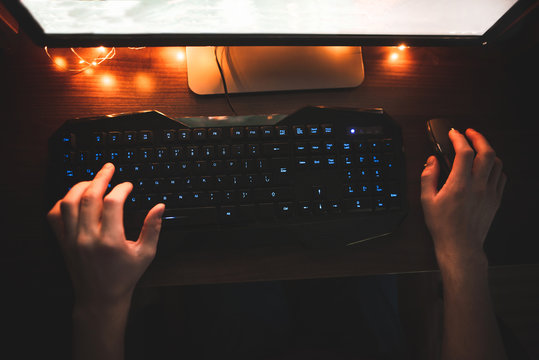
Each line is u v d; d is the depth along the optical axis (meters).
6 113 0.59
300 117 0.58
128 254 0.49
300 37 0.56
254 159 0.56
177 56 0.63
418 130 0.63
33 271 0.55
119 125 0.56
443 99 0.65
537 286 0.95
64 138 0.55
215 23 0.54
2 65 0.60
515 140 0.64
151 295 0.79
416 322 0.80
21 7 0.48
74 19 0.51
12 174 0.57
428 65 0.66
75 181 0.54
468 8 0.54
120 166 0.54
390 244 0.58
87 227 0.49
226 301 0.84
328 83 0.63
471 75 0.66
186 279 0.55
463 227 0.54
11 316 0.62
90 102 0.61
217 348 0.81
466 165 0.55
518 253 0.59
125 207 0.54
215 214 0.55
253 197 0.56
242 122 0.57
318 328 0.86
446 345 0.52
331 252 0.57
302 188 0.56
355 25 0.56
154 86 0.62
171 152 0.55
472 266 0.54
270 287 0.87
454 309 0.53
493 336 0.51
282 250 0.57
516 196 0.61
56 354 0.67
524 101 0.65
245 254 0.56
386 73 0.65
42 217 0.56
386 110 0.64
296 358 0.77
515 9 0.54
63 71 0.61
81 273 0.49
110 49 0.62
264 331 0.84
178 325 0.80
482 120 0.64
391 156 0.58
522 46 0.64
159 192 0.55
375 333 0.84
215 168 0.56
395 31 0.58
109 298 0.49
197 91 0.62
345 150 0.57
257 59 0.62
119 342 0.50
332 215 0.56
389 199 0.57
